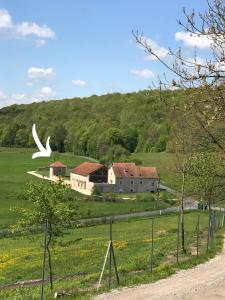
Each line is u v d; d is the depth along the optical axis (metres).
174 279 22.22
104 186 124.38
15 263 33.56
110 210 88.81
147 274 23.25
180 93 9.58
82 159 181.75
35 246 43.28
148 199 103.69
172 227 60.59
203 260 27.67
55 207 22.97
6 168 160.38
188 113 9.88
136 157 154.00
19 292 20.97
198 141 13.52
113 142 175.25
